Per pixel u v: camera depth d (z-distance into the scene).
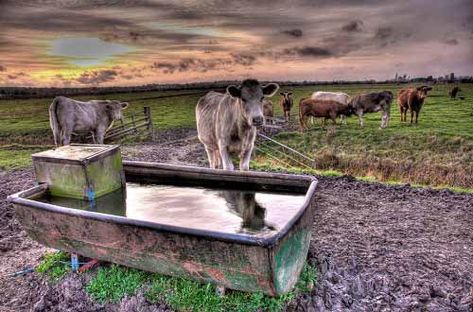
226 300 3.96
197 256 3.61
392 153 15.62
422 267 4.75
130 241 3.91
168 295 4.12
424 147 16.33
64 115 14.10
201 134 8.25
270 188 5.09
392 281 4.42
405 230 6.04
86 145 5.63
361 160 12.69
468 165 12.32
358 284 4.33
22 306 4.36
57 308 4.21
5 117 30.45
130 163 6.08
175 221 4.71
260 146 16.42
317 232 5.93
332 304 3.99
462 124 20.06
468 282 4.39
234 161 12.91
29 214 4.52
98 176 5.08
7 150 16.38
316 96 27.95
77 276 4.66
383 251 5.19
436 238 5.73
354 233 5.88
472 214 6.80
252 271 3.39
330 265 4.64
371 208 7.21
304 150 16.53
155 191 5.78
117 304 4.16
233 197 5.35
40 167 5.19
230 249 3.39
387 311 3.91
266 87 6.51
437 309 3.93
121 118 16.36
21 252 5.70
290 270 3.66
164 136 20.81
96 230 4.07
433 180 10.40
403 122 21.91
